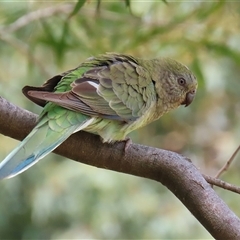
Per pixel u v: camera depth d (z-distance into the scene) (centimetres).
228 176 1564
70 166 1525
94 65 699
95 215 1501
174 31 1082
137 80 720
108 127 659
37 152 575
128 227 1502
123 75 704
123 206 1501
